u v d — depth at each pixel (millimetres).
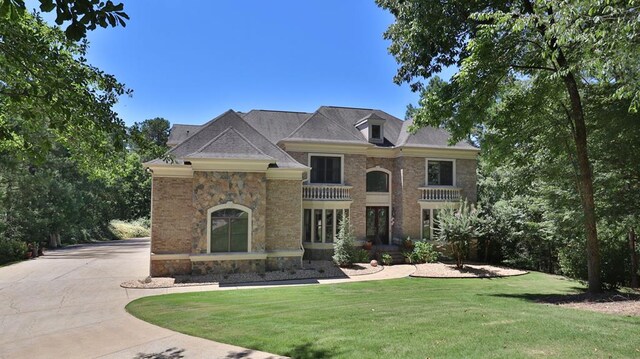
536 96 13977
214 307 12328
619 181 14352
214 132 21797
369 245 25469
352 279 19391
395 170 27531
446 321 9336
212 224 19328
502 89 14492
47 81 6543
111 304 13461
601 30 7488
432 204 26547
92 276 19484
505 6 13672
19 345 9133
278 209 21062
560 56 11875
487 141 15953
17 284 17359
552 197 17031
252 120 28266
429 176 27094
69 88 6793
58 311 12492
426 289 16375
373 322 9508
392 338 8039
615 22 7395
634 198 13977
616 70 8227
